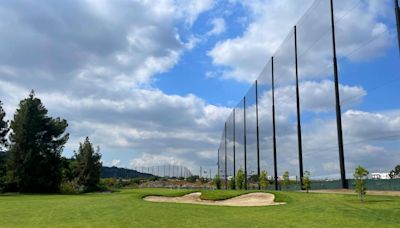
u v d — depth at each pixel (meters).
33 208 26.88
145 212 23.25
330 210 18.30
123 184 122.56
